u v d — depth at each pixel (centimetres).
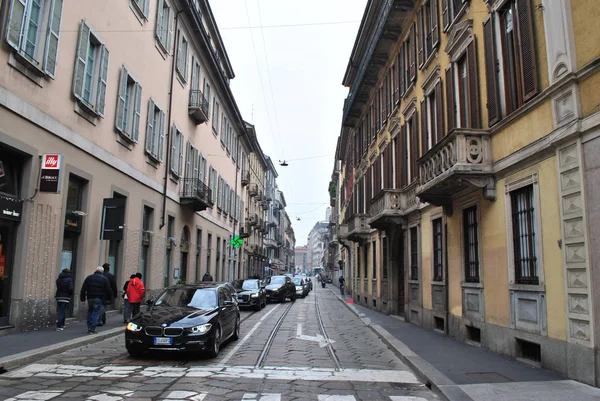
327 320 1836
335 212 6253
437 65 1416
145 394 644
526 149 894
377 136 2355
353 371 852
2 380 715
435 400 661
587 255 713
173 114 2294
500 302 995
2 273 1069
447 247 1315
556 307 794
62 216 1276
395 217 1781
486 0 1076
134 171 1806
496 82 1039
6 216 1052
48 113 1200
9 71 1044
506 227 975
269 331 1415
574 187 751
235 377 770
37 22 1160
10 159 1102
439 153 1148
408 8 1725
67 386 681
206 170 2984
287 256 11869
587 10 732
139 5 1817
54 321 1237
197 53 2725
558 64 795
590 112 721
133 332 909
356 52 2506
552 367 800
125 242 1720
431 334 1341
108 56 1548
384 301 2109
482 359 927
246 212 5028
